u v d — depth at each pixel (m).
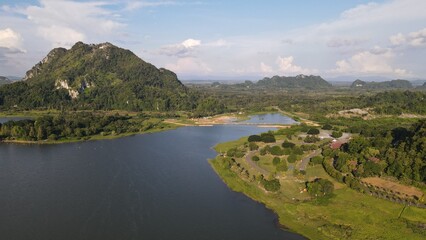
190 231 143.62
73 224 148.12
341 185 183.00
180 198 177.62
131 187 192.88
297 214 156.25
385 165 193.25
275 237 139.00
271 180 183.25
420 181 174.88
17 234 139.12
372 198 164.25
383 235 134.12
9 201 171.00
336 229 139.75
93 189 189.00
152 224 149.38
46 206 165.62
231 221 152.50
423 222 142.75
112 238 137.38
